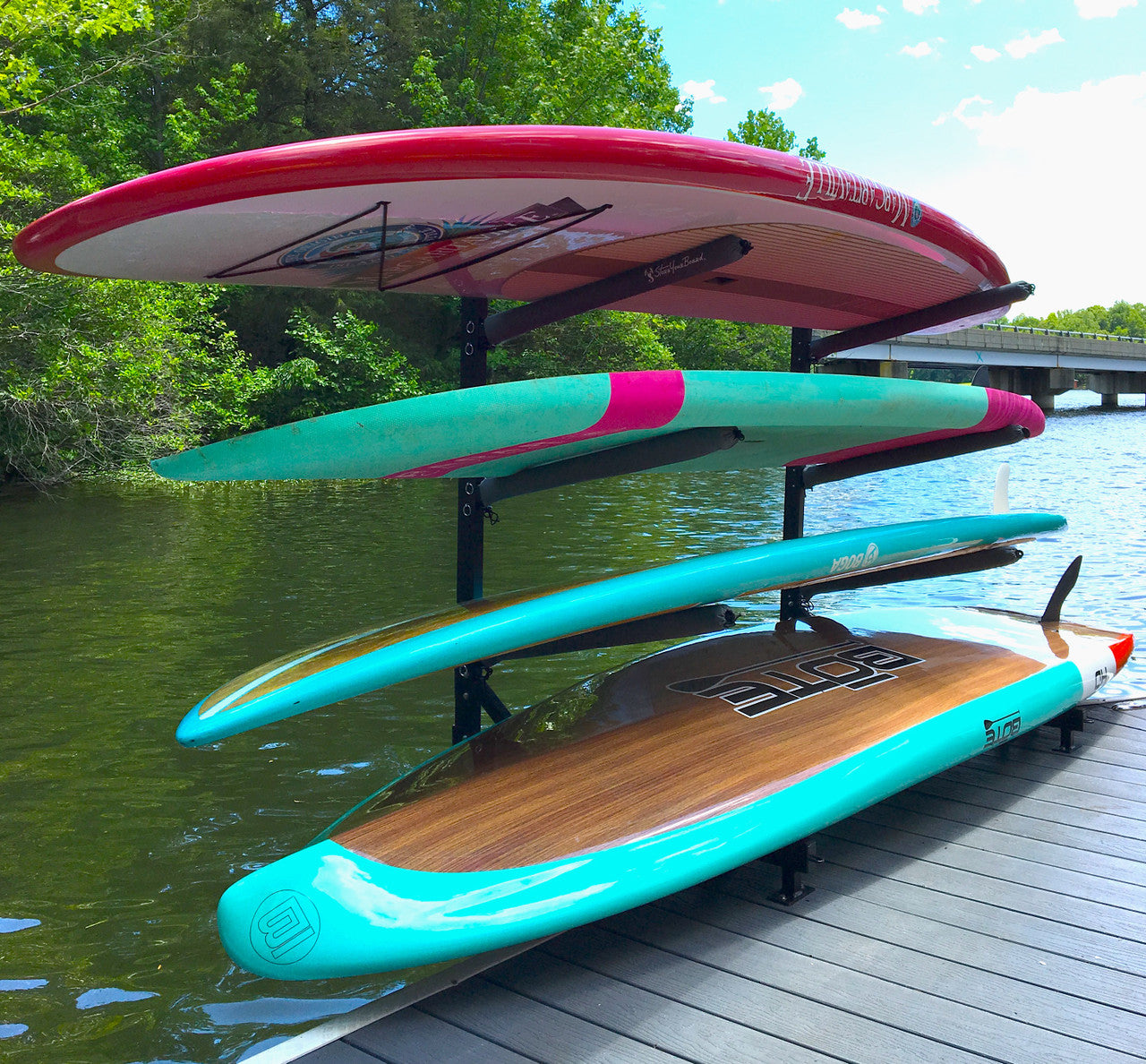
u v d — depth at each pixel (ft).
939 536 12.06
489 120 74.79
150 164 70.03
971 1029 6.40
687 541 31.60
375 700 15.98
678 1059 6.12
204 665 18.03
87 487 50.16
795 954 7.32
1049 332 132.26
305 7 78.38
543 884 7.32
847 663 11.44
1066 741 11.89
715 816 8.14
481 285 10.83
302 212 7.83
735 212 8.95
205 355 56.24
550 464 10.41
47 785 12.78
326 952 6.77
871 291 12.37
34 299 40.42
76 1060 7.64
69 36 43.39
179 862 10.77
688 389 9.00
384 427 7.66
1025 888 8.38
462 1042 6.30
